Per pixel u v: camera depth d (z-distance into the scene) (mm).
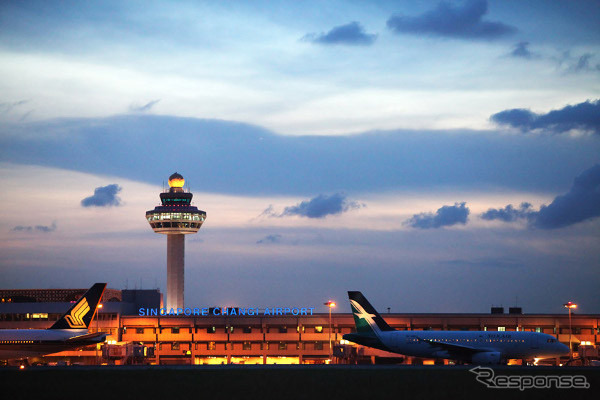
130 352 160875
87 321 128125
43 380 87250
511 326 177000
